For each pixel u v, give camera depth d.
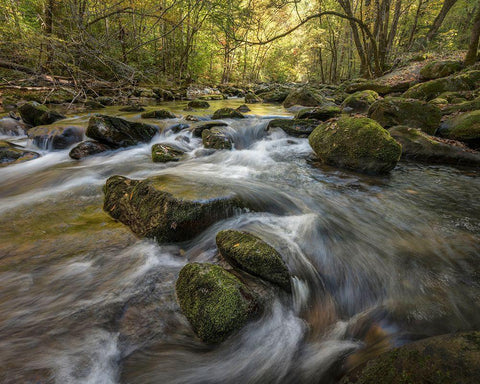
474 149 5.72
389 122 6.74
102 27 14.53
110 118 6.23
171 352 1.79
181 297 2.08
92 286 2.28
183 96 15.59
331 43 27.08
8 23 9.55
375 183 4.59
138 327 1.93
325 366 1.71
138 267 2.52
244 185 3.74
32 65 11.45
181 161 5.62
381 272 2.48
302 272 2.45
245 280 2.28
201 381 1.68
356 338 1.89
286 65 36.69
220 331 1.84
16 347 1.75
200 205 2.90
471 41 12.09
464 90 9.51
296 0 7.09
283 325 2.01
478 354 1.22
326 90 19.23
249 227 3.02
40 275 2.38
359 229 3.19
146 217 2.99
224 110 9.16
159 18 8.88
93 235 2.99
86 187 4.39
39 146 6.32
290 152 6.41
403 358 1.34
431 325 1.92
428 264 2.58
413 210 3.68
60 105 10.45
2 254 2.63
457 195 4.13
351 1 22.11
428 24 24.06
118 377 1.64
